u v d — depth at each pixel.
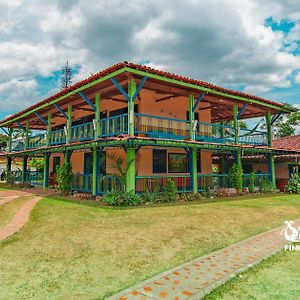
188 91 15.09
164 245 6.86
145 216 10.16
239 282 4.69
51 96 17.09
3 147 43.09
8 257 6.02
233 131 18.80
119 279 4.89
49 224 9.03
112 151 17.05
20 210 11.70
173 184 14.23
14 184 24.14
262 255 6.12
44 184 19.62
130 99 12.60
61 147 16.53
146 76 12.51
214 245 6.93
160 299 4.12
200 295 4.23
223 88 15.45
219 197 15.83
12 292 4.38
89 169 19.42
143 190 14.32
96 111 14.62
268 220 9.94
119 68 12.05
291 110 20.14
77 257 6.01
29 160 37.91
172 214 10.58
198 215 10.47
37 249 6.54
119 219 9.64
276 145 25.62
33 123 25.47
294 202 14.50
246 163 24.19
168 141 13.37
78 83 14.42
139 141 12.46
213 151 18.47
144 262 5.73
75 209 11.62
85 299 4.14
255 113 21.39
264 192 18.81
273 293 4.28
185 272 5.16
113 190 12.82
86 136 15.48
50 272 5.19
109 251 6.40
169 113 16.91
